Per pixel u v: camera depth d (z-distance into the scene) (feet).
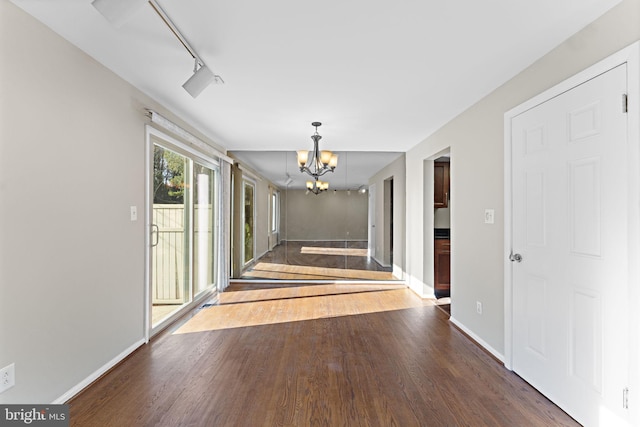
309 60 8.00
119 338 9.02
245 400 7.27
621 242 5.68
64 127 7.02
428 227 16.25
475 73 8.65
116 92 8.80
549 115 7.38
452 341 10.74
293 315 13.42
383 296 16.53
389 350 10.00
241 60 8.01
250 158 19.61
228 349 10.00
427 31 6.72
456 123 12.30
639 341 5.37
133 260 9.69
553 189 7.25
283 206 19.80
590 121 6.31
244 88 9.75
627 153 5.57
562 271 6.98
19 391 6.02
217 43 7.22
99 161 8.13
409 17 6.23
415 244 17.25
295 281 19.66
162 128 11.30
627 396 5.55
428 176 16.21
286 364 9.02
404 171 19.45
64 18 6.31
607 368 5.92
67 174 7.10
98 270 8.13
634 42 5.49
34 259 6.30
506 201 8.91
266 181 19.65
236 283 19.43
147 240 10.41
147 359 9.28
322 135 15.33
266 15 6.17
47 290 6.59
